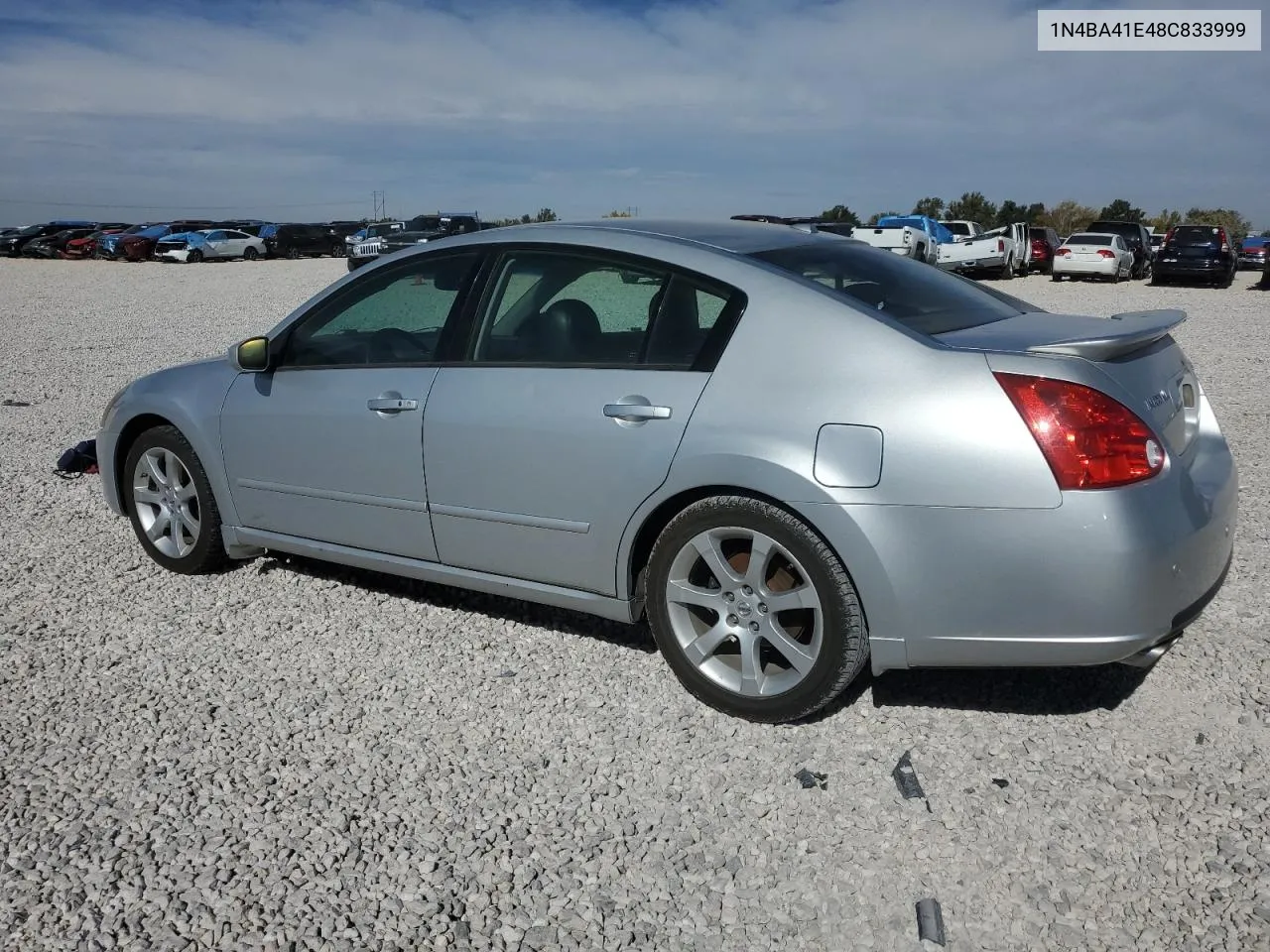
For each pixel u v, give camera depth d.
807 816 3.07
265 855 2.94
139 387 5.16
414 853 2.95
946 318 3.61
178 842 3.00
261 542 4.82
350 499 4.42
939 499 3.14
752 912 2.68
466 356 4.10
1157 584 3.07
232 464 4.78
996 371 3.13
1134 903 2.67
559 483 3.81
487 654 4.19
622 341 3.76
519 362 3.96
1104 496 3.02
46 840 3.02
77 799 3.22
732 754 3.41
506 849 2.95
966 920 2.63
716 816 3.08
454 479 4.08
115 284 28.27
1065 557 3.04
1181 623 3.19
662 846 2.95
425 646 4.28
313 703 3.81
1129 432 3.09
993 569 3.12
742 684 3.57
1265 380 10.17
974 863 2.84
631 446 3.62
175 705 3.81
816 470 3.27
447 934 2.63
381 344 4.38
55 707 3.80
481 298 4.12
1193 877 2.75
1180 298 21.73
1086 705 3.63
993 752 3.37
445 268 4.26
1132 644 3.09
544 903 2.73
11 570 5.21
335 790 3.25
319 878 2.84
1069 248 27.86
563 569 3.91
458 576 4.23
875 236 26.36
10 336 15.38
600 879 2.82
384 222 35.84
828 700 3.46
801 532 3.33
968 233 31.00
